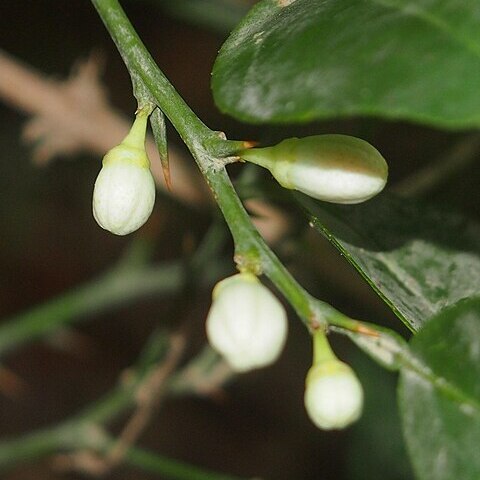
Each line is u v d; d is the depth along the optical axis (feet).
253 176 1.21
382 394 1.57
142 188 1.04
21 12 2.01
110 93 2.09
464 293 1.11
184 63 2.20
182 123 1.03
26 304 2.29
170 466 1.41
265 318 0.98
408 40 0.93
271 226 1.37
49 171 2.14
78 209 2.25
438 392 0.99
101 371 2.30
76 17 2.03
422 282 1.12
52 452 1.43
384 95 0.92
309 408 1.00
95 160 2.11
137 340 2.31
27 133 1.49
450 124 0.91
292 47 0.96
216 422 2.24
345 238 1.12
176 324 1.39
